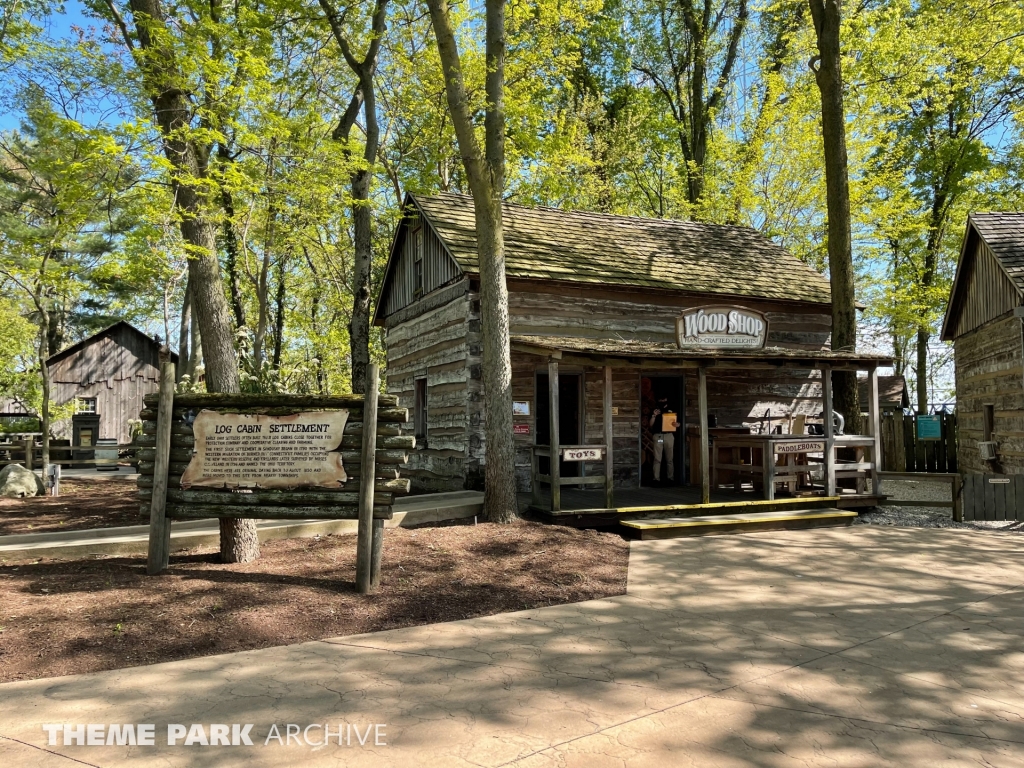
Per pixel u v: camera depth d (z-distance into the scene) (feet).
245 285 82.53
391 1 45.06
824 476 37.52
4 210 65.87
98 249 69.41
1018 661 15.88
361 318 49.80
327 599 19.42
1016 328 46.06
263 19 32.78
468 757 11.03
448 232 41.37
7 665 14.64
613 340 36.37
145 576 20.65
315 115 37.78
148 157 23.80
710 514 33.94
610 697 13.60
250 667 15.05
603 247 46.42
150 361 86.94
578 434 42.06
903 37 62.34
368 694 13.61
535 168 67.82
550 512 31.01
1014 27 48.98
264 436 21.25
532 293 40.22
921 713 12.97
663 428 42.60
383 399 21.27
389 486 20.66
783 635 17.74
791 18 78.59
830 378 37.17
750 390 46.42
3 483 42.86
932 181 82.58
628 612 19.85
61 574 20.83
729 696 13.71
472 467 37.35
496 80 32.14
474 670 15.06
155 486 21.15
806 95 73.20
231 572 21.35
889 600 21.17
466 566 23.49
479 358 37.91
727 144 85.35
